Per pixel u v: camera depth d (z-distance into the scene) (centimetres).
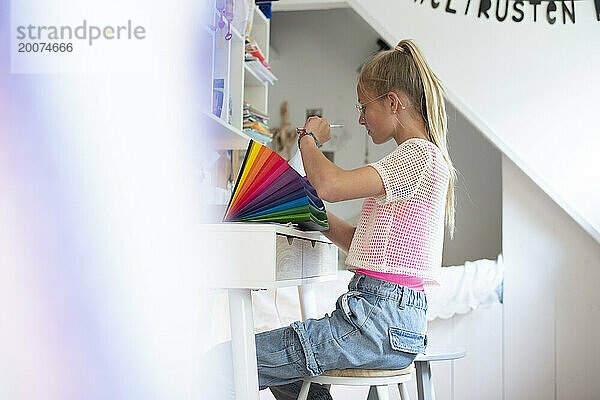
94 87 121
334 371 141
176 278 120
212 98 192
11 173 116
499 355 295
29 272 115
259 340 140
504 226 308
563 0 297
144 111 124
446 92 301
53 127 118
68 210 117
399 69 158
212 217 144
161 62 132
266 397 226
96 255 118
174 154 130
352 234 172
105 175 119
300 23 545
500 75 298
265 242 117
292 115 540
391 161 147
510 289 304
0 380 114
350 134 531
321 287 246
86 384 117
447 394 283
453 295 275
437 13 303
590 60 294
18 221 116
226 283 118
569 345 298
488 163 509
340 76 536
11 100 118
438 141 157
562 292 301
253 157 133
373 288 142
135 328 120
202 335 131
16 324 115
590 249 300
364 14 307
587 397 295
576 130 293
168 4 137
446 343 283
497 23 300
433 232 150
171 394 122
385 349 139
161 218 122
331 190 141
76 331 117
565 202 293
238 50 236
